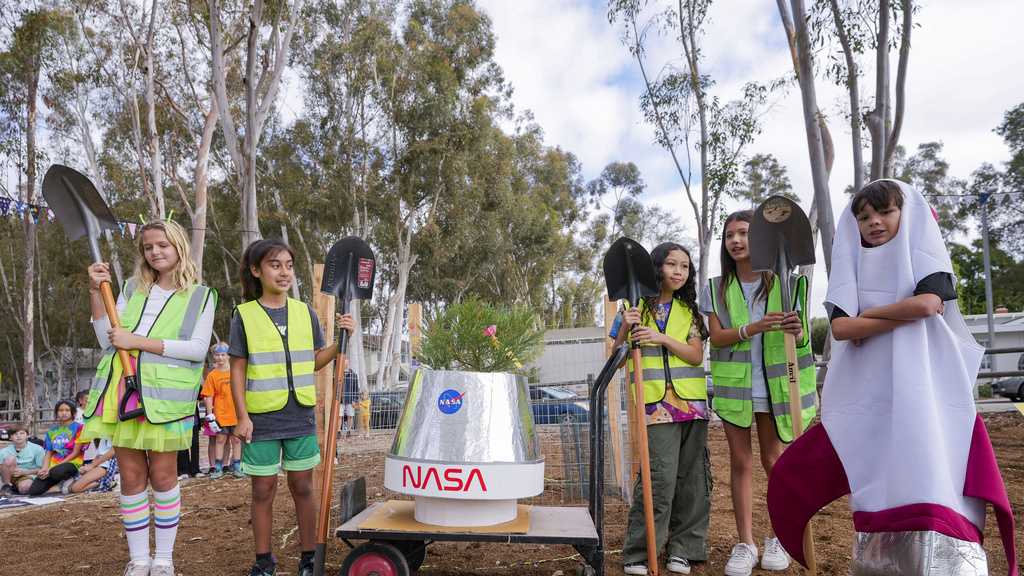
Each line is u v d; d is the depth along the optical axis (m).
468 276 32.41
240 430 3.42
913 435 2.39
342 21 25.89
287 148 25.88
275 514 5.23
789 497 2.90
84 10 21.92
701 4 17.62
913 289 2.55
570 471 5.42
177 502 3.39
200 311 3.44
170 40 21.94
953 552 2.24
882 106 11.38
